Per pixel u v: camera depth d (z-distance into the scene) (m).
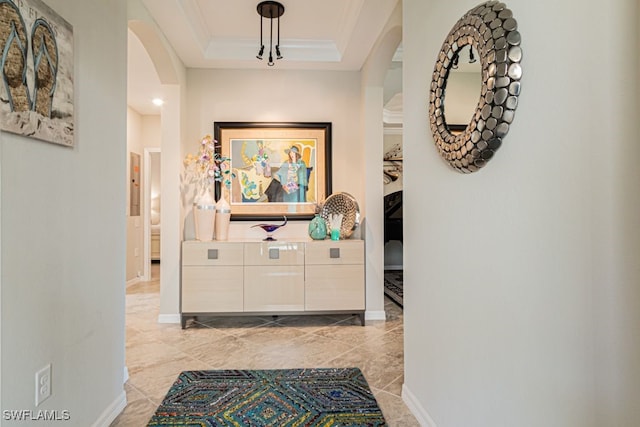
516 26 1.06
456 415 1.43
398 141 6.04
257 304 3.23
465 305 1.36
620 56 0.76
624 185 0.75
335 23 3.04
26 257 1.20
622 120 0.75
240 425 1.75
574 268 0.86
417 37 1.81
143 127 5.39
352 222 3.49
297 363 2.47
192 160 3.47
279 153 3.60
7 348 1.12
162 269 3.34
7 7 1.09
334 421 1.78
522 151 1.04
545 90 0.95
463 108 1.31
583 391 0.84
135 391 2.08
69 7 1.43
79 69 1.51
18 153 1.16
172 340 2.90
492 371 1.19
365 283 3.46
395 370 2.36
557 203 0.91
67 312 1.43
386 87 4.77
